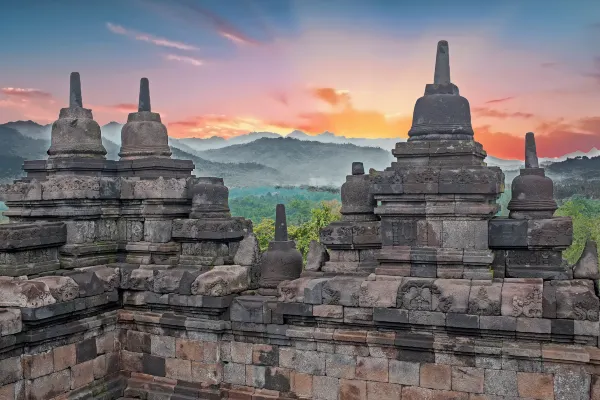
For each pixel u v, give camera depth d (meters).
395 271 10.95
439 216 10.65
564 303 9.35
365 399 10.89
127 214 14.17
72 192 13.19
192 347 12.49
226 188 14.42
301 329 11.41
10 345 10.70
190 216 13.95
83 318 12.42
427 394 10.39
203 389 12.23
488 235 10.61
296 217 59.91
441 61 11.12
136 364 13.17
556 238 10.30
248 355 11.99
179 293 12.37
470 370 10.07
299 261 12.56
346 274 12.06
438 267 10.63
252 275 13.00
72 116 14.35
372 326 10.82
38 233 12.48
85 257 13.53
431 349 10.30
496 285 10.02
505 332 9.70
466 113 11.00
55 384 11.70
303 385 11.47
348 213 12.48
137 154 14.71
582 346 9.36
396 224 10.98
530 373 9.66
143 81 15.05
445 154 10.68
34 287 11.04
